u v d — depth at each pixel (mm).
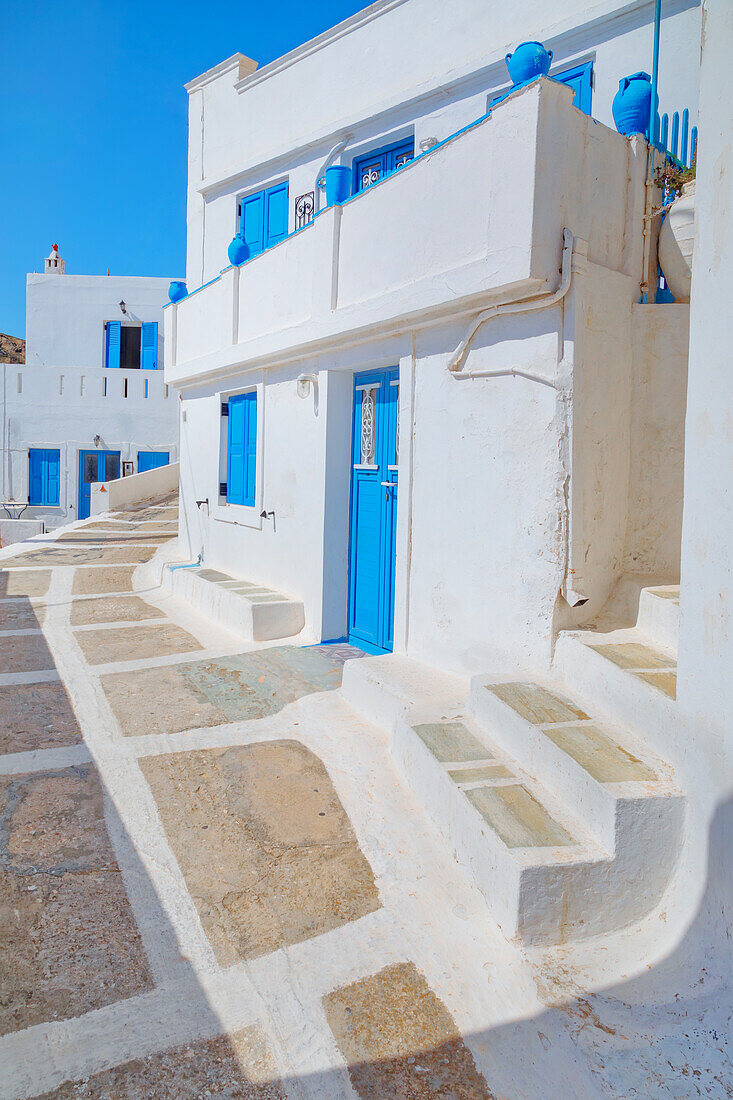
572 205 4012
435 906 2754
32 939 2555
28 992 2311
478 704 3803
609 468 4258
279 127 9086
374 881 2947
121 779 3785
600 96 6113
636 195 4410
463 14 6977
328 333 5887
